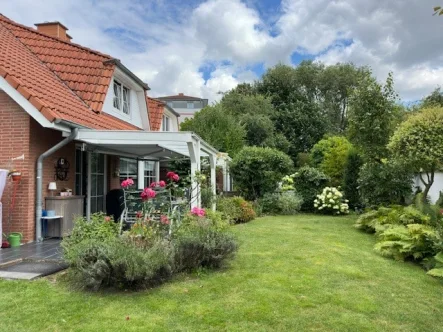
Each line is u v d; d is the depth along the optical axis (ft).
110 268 18.16
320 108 130.62
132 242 20.80
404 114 51.47
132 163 53.36
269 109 119.75
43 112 27.40
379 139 44.73
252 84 136.26
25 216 28.60
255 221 47.09
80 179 37.73
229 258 23.99
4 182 26.73
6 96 28.89
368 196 45.98
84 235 22.39
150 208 27.91
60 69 43.29
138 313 15.75
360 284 20.04
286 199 56.65
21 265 22.39
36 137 29.78
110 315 15.47
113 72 44.34
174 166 66.03
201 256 21.81
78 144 36.27
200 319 15.24
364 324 14.96
